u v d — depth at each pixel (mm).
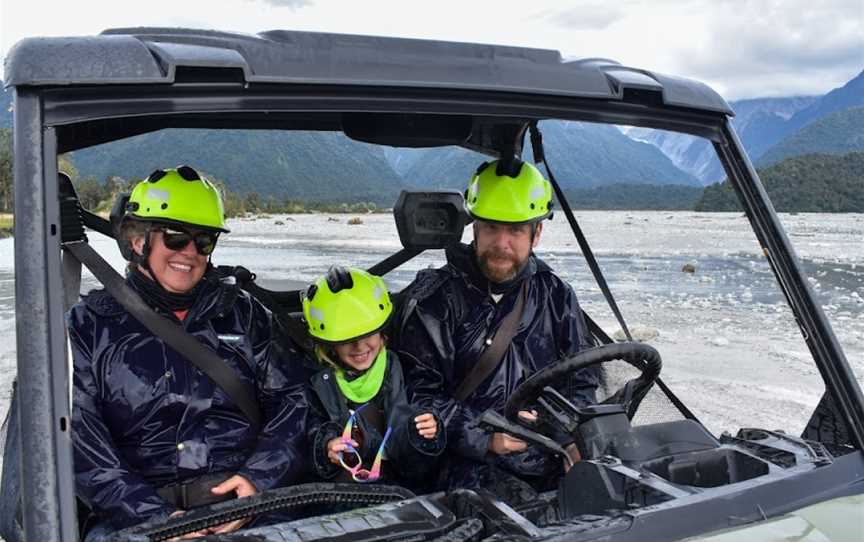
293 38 1923
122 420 2594
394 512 1775
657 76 2227
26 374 1556
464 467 3080
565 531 1678
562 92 2055
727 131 2266
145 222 2588
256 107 1836
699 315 9969
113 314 2602
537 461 3053
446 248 3232
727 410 5922
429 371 3127
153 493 2492
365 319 2828
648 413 3102
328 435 2820
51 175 1655
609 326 9039
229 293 2738
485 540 1653
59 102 1681
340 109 1902
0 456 2715
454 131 3363
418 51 1998
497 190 2998
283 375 2867
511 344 3135
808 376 6961
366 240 15188
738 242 23656
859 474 1987
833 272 15352
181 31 1975
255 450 2730
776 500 1851
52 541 1480
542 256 15820
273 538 1645
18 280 1592
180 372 2629
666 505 1769
